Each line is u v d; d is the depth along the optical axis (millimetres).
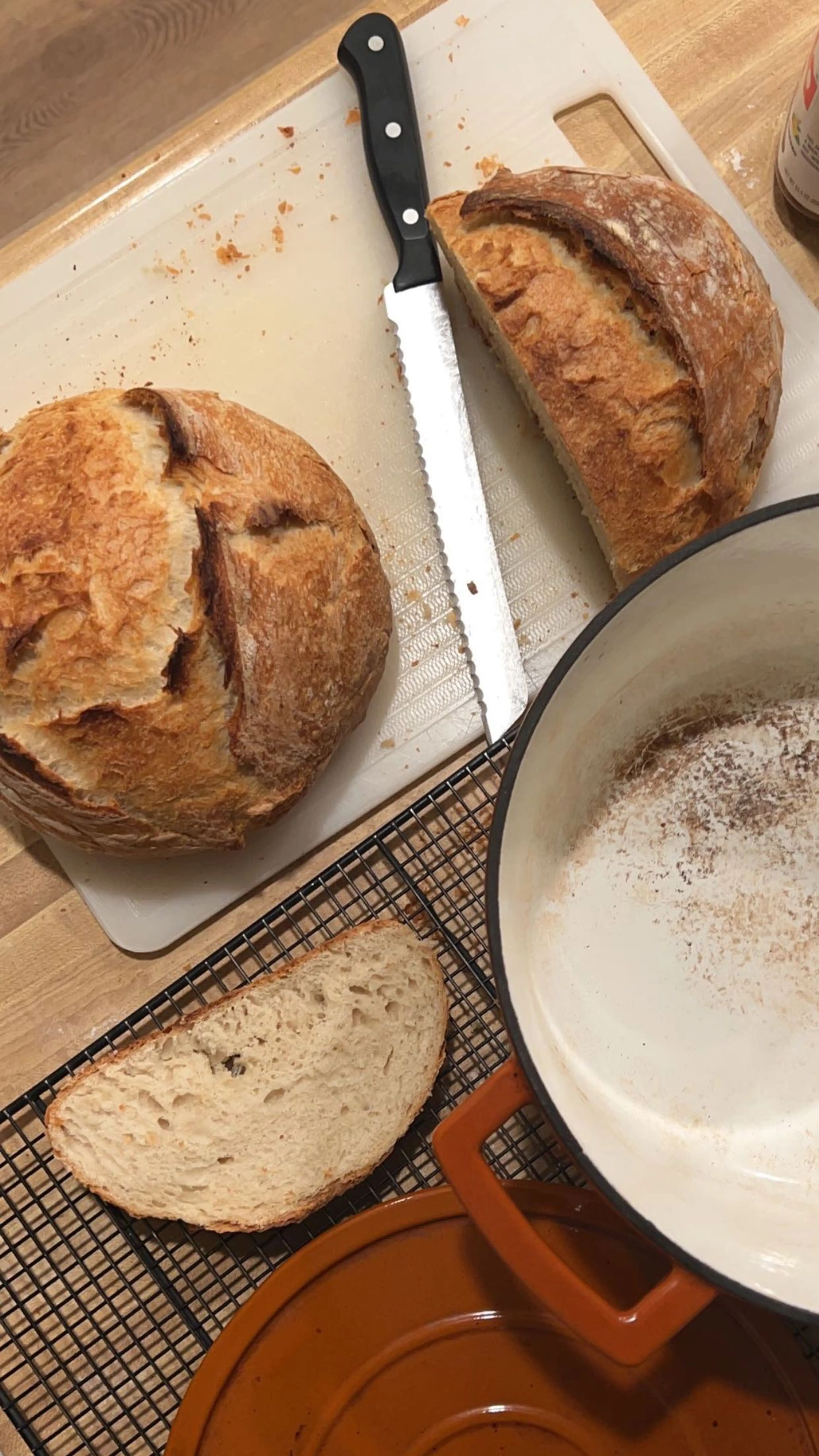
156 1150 521
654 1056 491
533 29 587
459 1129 395
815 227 581
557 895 499
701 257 506
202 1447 481
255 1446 484
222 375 581
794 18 590
